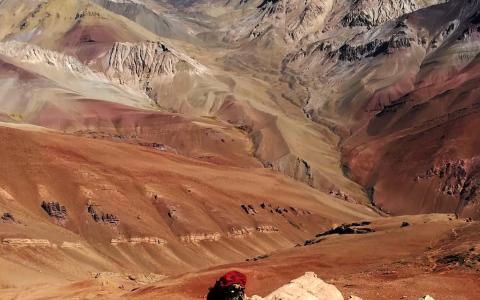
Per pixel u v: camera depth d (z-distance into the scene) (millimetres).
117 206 143625
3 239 108938
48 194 137750
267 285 51094
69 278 106062
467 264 47156
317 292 22938
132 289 55000
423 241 70250
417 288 39156
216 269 62906
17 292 62125
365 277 46375
